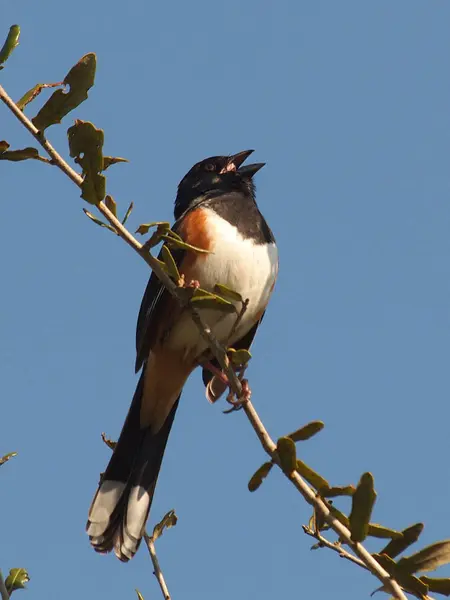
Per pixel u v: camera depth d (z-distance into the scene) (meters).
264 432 6.02
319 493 5.43
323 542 5.39
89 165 5.77
